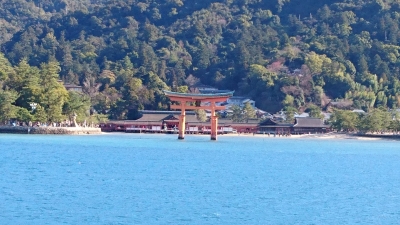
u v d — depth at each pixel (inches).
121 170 6392.7
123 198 4724.4
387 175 6540.4
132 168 6604.3
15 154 7829.7
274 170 6825.8
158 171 6382.9
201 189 5226.4
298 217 4222.4
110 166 6747.1
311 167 7293.3
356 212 4402.1
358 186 5620.1
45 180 5502.0
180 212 4286.4
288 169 6978.4
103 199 4667.8
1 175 5738.2
